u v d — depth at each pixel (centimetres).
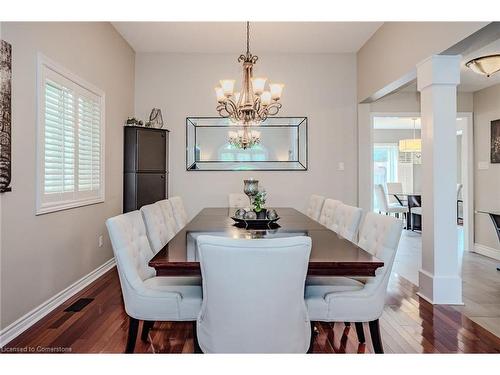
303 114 534
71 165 333
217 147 532
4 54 230
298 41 486
